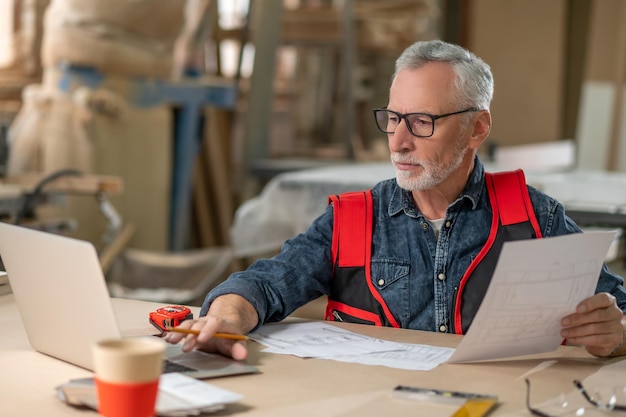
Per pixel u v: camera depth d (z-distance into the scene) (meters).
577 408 1.52
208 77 7.24
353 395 1.56
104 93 5.41
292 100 8.34
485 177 2.23
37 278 1.68
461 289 2.16
